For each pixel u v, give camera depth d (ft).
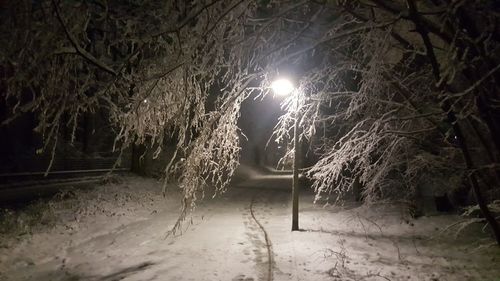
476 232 34.53
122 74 16.42
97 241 33.78
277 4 18.44
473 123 20.80
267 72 21.40
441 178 40.16
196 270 25.22
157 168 85.71
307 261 27.17
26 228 33.96
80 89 16.99
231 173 24.12
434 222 39.29
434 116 22.36
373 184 31.14
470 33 16.25
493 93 18.95
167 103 19.17
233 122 23.27
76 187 61.87
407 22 20.66
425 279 23.66
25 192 55.67
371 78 21.97
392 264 26.71
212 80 20.67
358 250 30.32
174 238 34.32
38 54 15.76
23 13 16.11
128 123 19.16
